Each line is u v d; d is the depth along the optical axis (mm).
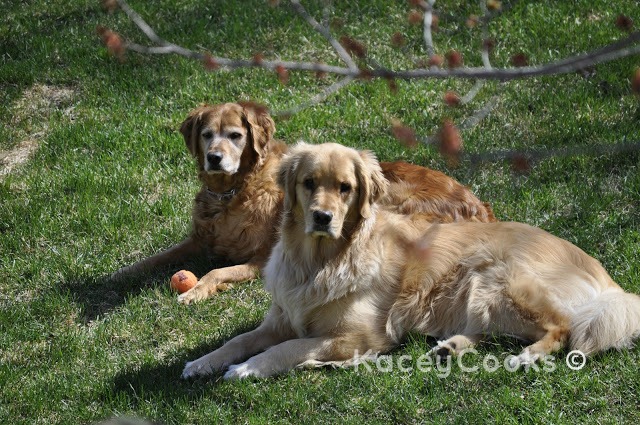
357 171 6141
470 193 7848
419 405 5598
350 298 6164
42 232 8469
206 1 12992
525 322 6117
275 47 11914
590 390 5578
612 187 8469
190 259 8195
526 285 6117
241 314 6992
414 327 6391
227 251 8125
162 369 6219
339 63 11383
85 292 7547
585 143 9242
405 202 7480
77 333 6848
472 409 5484
